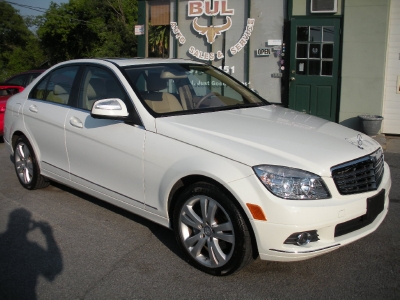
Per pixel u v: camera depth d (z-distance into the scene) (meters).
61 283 3.60
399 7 8.69
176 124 3.88
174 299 3.35
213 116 4.15
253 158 3.35
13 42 46.75
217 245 3.57
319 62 9.27
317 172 3.28
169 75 4.71
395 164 6.98
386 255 4.00
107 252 4.11
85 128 4.55
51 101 5.23
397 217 4.84
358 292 3.41
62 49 36.19
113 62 4.72
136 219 4.86
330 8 8.92
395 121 9.16
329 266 3.81
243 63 10.02
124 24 31.05
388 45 8.88
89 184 4.64
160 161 3.83
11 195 5.65
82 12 34.56
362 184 3.51
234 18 9.95
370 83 8.92
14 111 5.73
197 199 3.63
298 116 4.46
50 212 5.08
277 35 9.57
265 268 3.79
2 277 3.70
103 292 3.46
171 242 4.30
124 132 4.16
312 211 3.19
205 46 10.34
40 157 5.36
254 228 3.28
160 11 10.73
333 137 3.78
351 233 3.47
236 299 3.34
